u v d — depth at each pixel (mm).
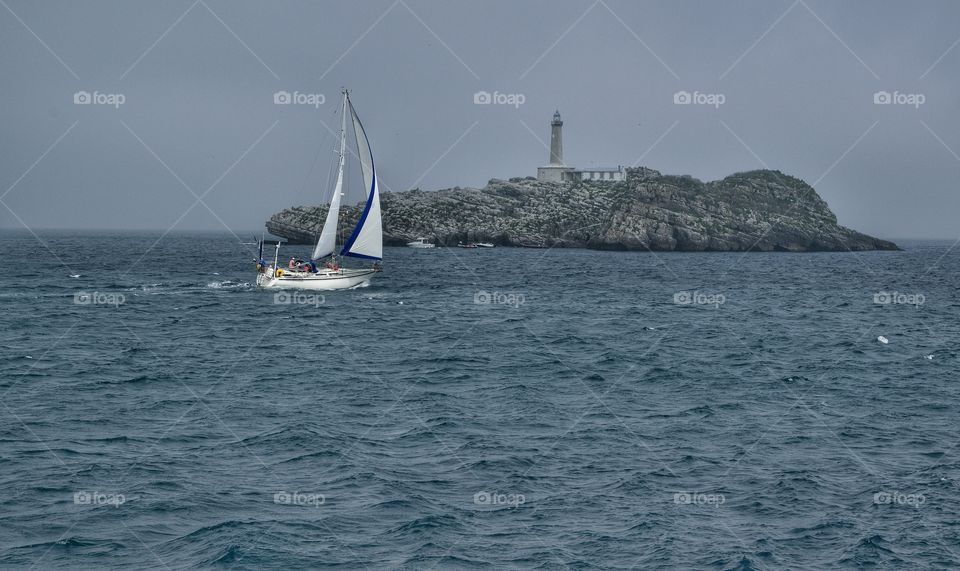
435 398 41375
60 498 26781
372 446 32844
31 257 158875
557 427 36094
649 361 52938
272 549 23625
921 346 60625
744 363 52656
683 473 30188
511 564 23125
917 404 41188
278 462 30641
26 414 36781
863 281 127500
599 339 62250
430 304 83312
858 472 30453
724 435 35125
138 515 25656
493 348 57156
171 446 32375
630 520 25922
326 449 32062
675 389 44406
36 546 23578
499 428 35812
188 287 95500
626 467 30750
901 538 24875
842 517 26297
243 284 99250
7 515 25422
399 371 48375
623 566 23078
